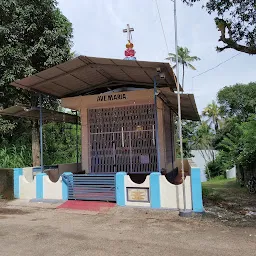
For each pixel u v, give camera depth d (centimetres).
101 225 581
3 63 1084
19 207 757
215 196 971
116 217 639
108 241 484
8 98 1196
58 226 578
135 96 931
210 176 2888
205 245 457
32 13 1118
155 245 461
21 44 1128
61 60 1138
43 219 635
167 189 695
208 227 557
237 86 3509
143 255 420
